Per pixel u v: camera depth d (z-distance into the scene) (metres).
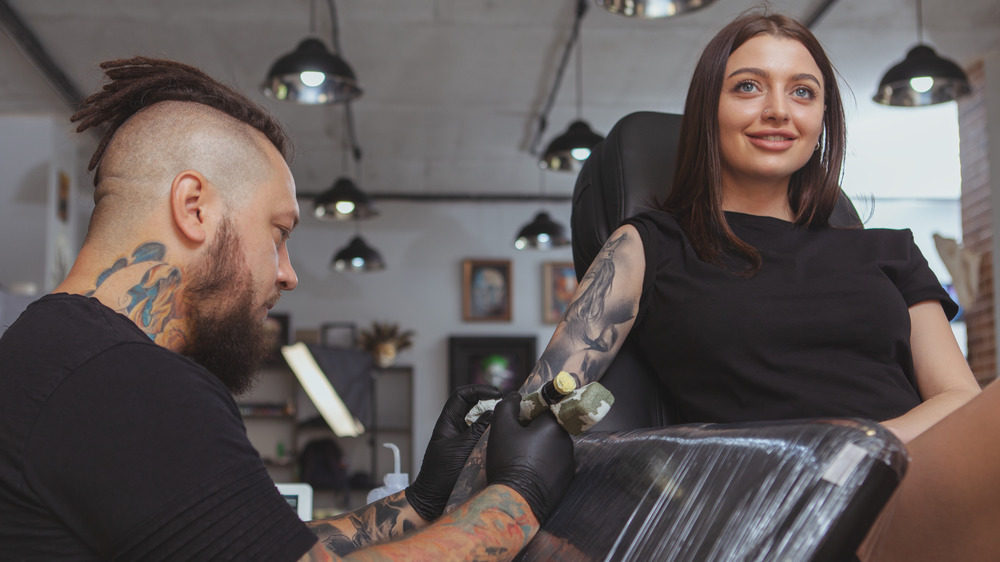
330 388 5.47
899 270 1.25
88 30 5.90
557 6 5.64
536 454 0.94
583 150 5.69
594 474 0.92
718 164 1.27
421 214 9.80
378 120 7.57
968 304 6.31
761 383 1.14
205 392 0.84
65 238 7.66
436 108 7.34
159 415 0.80
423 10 5.68
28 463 0.79
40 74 6.58
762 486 0.68
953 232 9.66
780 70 1.26
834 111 1.33
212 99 1.03
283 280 1.07
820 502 0.64
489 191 9.70
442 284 9.71
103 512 0.77
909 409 1.13
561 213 9.90
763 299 1.17
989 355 6.26
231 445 0.82
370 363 5.72
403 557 0.85
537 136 7.94
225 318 0.99
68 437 0.79
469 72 6.64
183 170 0.96
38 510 0.79
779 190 1.32
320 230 9.70
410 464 9.27
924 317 1.25
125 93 1.02
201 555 0.77
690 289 1.20
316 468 8.48
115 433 0.79
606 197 1.45
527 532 0.91
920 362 1.23
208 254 0.97
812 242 1.26
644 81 6.79
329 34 5.96
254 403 8.70
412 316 9.64
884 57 6.48
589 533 0.83
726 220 1.28
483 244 9.80
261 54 6.27
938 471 0.78
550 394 0.95
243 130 1.01
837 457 0.65
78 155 7.98
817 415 1.11
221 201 0.98
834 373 1.14
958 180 9.12
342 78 4.71
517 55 6.36
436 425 1.24
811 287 1.18
